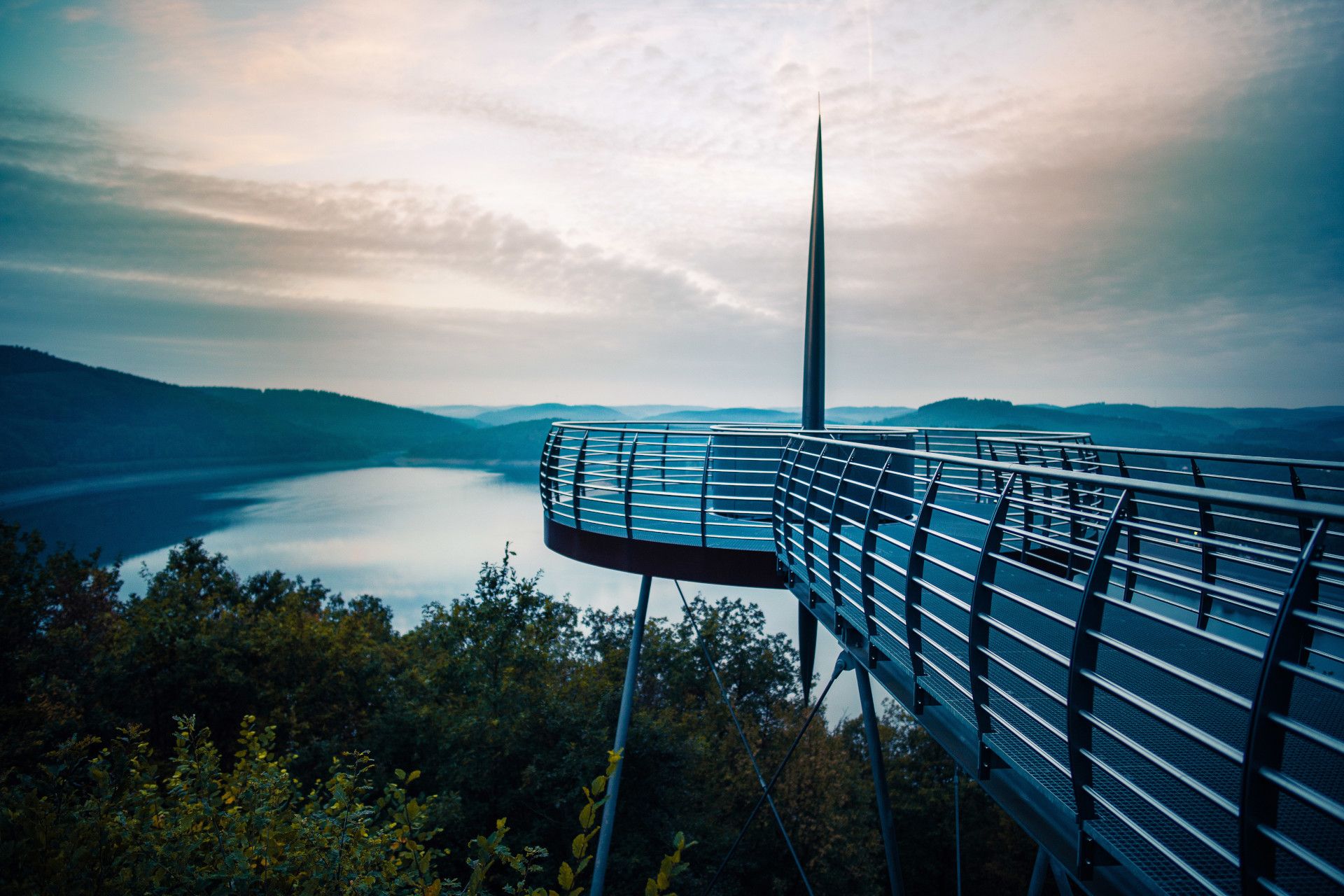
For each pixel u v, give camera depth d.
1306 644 4.32
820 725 29.58
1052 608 5.92
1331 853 2.51
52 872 3.98
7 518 176.88
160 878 4.20
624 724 11.16
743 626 37.62
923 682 4.13
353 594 129.12
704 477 8.85
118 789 5.04
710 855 22.55
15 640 20.38
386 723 18.16
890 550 8.26
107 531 172.12
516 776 18.08
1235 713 3.69
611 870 17.83
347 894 4.60
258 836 4.95
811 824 25.95
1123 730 3.51
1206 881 2.07
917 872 33.75
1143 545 7.25
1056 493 6.91
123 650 19.70
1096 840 2.63
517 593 24.83
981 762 3.52
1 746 14.30
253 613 33.53
